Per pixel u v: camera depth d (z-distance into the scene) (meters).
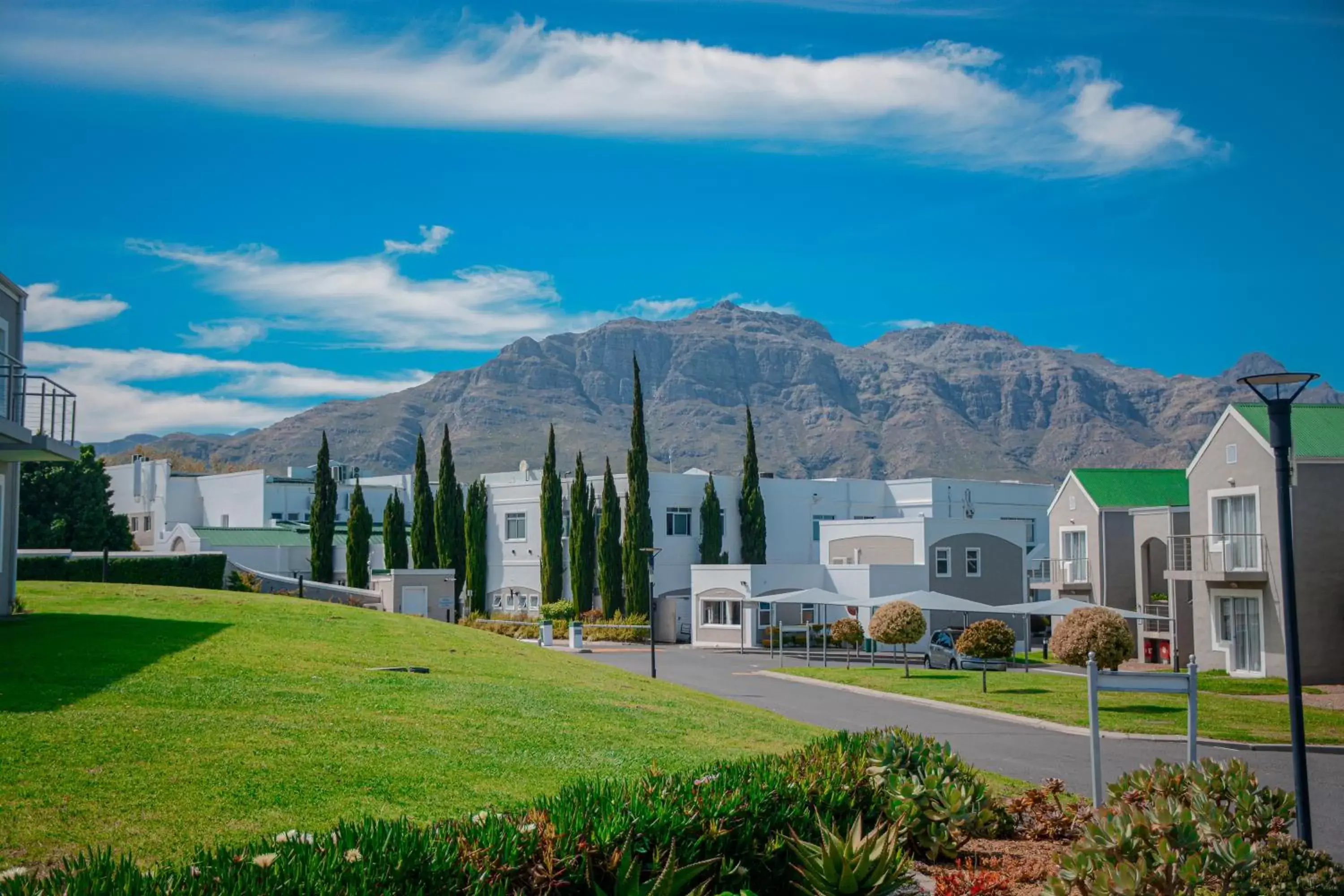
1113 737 22.02
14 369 22.92
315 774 10.69
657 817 7.62
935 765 10.92
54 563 42.97
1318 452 33.72
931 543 52.91
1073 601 40.09
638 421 59.47
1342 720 23.95
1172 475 47.59
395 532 65.19
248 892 5.60
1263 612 34.12
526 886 6.77
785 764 10.00
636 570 58.31
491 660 23.19
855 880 7.93
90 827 8.58
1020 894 9.20
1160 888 7.86
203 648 18.50
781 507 66.06
